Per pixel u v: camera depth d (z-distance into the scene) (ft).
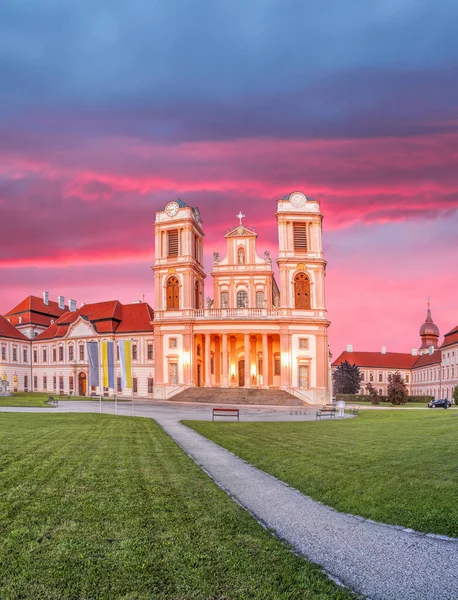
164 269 282.97
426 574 32.68
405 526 42.01
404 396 279.90
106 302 331.77
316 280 268.00
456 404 284.41
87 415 145.07
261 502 50.21
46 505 45.06
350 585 31.24
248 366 265.54
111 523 40.83
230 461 73.36
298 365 263.08
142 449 79.25
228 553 35.37
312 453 76.38
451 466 59.26
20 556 33.94
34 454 70.13
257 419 153.69
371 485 53.57
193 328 274.16
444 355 423.64
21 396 266.98
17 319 377.09
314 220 270.46
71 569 32.27
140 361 299.38
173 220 282.15
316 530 41.39
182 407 207.21
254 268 286.25
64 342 333.01
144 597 29.07
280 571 32.65
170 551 35.47
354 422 135.13
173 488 53.01
